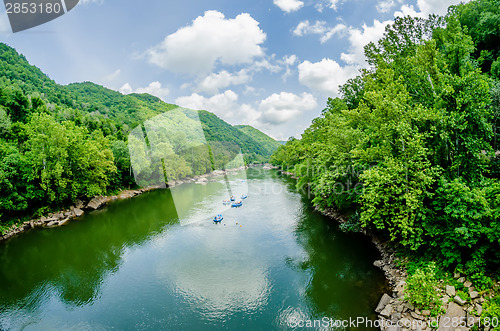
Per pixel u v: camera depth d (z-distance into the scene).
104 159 43.97
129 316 15.67
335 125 29.89
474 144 14.25
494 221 12.39
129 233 28.88
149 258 22.70
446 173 15.07
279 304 16.03
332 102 41.47
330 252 22.06
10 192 31.14
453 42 20.72
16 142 38.84
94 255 24.20
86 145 40.75
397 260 17.92
